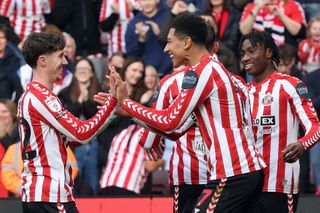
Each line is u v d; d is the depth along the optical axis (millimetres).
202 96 12305
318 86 18797
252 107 13883
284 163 13781
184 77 12383
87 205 16484
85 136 12539
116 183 17578
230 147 12312
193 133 13898
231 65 18859
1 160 17578
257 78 14039
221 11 20359
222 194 12297
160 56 20391
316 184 18109
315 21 20297
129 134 17875
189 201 14109
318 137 13383
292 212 13922
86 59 18906
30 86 12680
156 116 12320
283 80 13844
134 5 21641
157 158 14086
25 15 21766
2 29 20016
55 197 12500
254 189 12383
